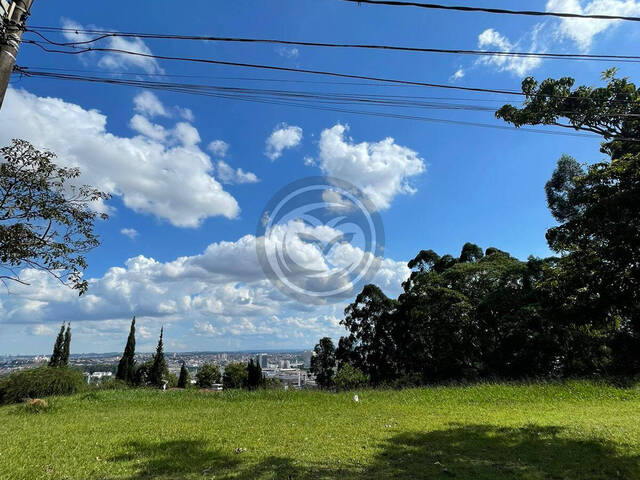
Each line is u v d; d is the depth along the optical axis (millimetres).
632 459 5461
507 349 20828
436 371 22625
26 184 6137
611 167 7379
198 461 5617
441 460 5656
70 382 14773
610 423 7887
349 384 22828
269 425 8453
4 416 10109
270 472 5094
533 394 12117
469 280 22453
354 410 10617
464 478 4852
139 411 10812
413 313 22562
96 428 8148
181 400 12742
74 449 6277
